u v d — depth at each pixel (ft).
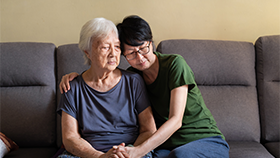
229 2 7.17
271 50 6.22
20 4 6.97
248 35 7.23
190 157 3.70
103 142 4.27
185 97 4.16
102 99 4.31
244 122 5.88
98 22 3.95
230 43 6.35
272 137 5.90
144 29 3.97
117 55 4.09
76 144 3.99
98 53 3.98
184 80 4.11
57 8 7.02
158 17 7.14
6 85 6.03
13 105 5.81
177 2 7.13
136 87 4.45
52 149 5.77
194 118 4.46
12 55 6.00
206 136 4.38
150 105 4.53
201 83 6.16
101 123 4.30
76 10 7.04
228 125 5.84
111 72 4.39
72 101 4.29
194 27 7.18
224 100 6.00
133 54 4.12
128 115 4.39
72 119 4.27
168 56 4.49
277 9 7.16
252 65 6.30
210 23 7.18
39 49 6.14
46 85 6.04
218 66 6.08
